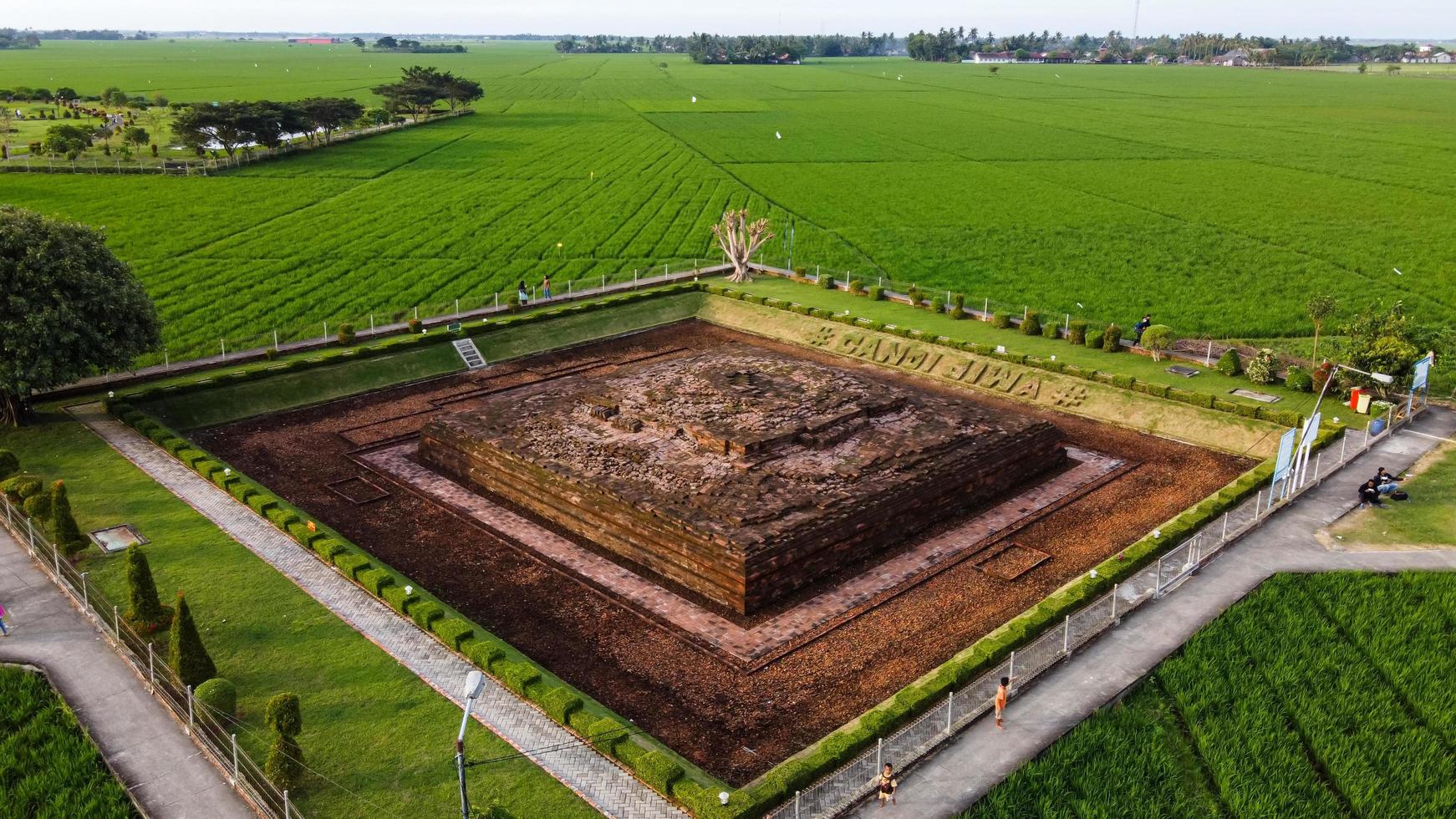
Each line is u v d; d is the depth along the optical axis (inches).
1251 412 2214.6
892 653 1435.8
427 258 3774.6
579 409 2111.2
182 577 1574.8
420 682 1330.0
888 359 2795.3
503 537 1797.5
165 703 1286.9
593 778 1157.7
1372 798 1119.0
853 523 1676.9
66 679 1337.4
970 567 1684.3
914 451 1865.2
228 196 4685.0
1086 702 1299.2
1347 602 1517.0
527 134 7066.9
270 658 1373.0
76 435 2132.1
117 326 2171.5
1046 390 2486.5
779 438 1861.5
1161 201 4830.2
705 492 1702.8
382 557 1715.1
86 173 5059.1
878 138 7037.4
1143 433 2271.2
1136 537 1776.6
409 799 1114.7
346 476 2048.5
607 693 1348.4
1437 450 2071.9
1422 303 3216.0
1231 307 3189.0
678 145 6628.9
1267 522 1785.2
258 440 2224.4
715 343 3014.3
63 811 1103.6
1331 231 4180.6
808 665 1409.9
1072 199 4913.9
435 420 2119.8
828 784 1143.6
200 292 3289.9
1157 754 1185.4
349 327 2773.1
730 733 1268.5
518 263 3713.1
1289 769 1168.8
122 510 1800.0
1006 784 1138.7
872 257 3873.0
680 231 4244.6
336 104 6166.3
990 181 5413.4
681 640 1473.9
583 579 1652.3
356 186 5064.0
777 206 4756.4
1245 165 5807.1
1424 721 1264.8
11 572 1609.3
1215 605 1519.4
